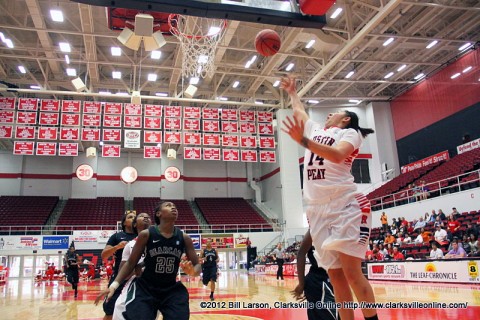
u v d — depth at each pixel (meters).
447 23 16.86
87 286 13.85
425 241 11.61
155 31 9.51
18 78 19.14
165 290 2.59
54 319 5.49
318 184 2.14
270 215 26.02
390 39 16.20
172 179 23.55
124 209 24.50
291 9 3.93
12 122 17.11
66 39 16.92
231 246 22.08
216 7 3.74
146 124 18.05
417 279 9.88
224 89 21.30
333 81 18.86
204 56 13.33
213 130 18.75
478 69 17.50
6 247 19.53
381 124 22.78
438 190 15.01
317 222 2.15
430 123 20.12
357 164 22.36
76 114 17.66
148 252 2.62
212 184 28.41
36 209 23.23
